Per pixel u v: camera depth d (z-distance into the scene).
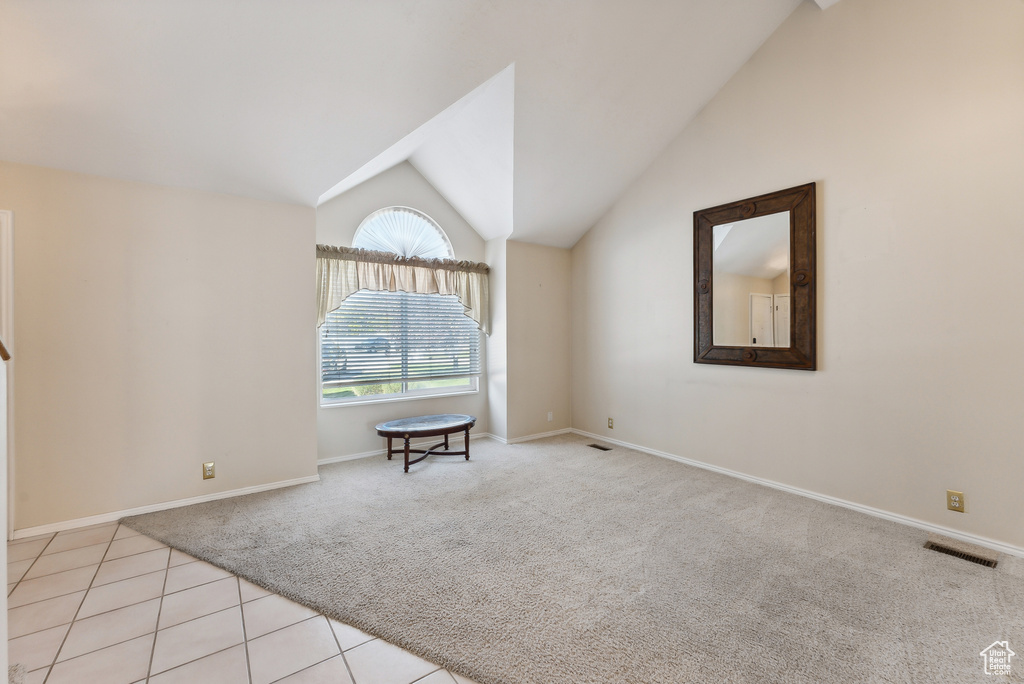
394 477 3.65
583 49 2.94
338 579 2.15
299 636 1.77
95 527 2.74
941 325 2.58
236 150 2.84
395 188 4.45
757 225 3.41
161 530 2.67
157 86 2.35
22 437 2.58
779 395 3.33
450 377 4.75
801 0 3.13
